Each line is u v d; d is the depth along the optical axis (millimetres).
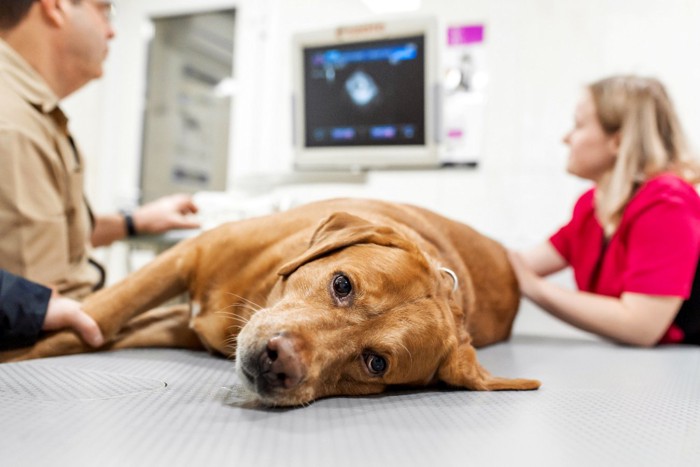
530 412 1009
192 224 2443
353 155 3076
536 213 3424
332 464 690
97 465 642
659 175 2205
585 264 2463
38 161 1563
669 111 2320
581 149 2400
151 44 4387
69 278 1780
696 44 3217
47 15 1738
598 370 1550
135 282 1440
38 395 941
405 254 1260
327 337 1104
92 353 1415
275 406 1010
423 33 2871
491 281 1979
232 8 4109
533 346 2074
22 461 642
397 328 1151
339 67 3014
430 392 1206
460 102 3523
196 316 1475
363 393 1174
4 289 1273
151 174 4406
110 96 4414
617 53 3330
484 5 3508
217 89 4199
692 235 2047
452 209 3521
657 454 790
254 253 1430
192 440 761
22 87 1615
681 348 2129
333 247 1242
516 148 3455
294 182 3367
